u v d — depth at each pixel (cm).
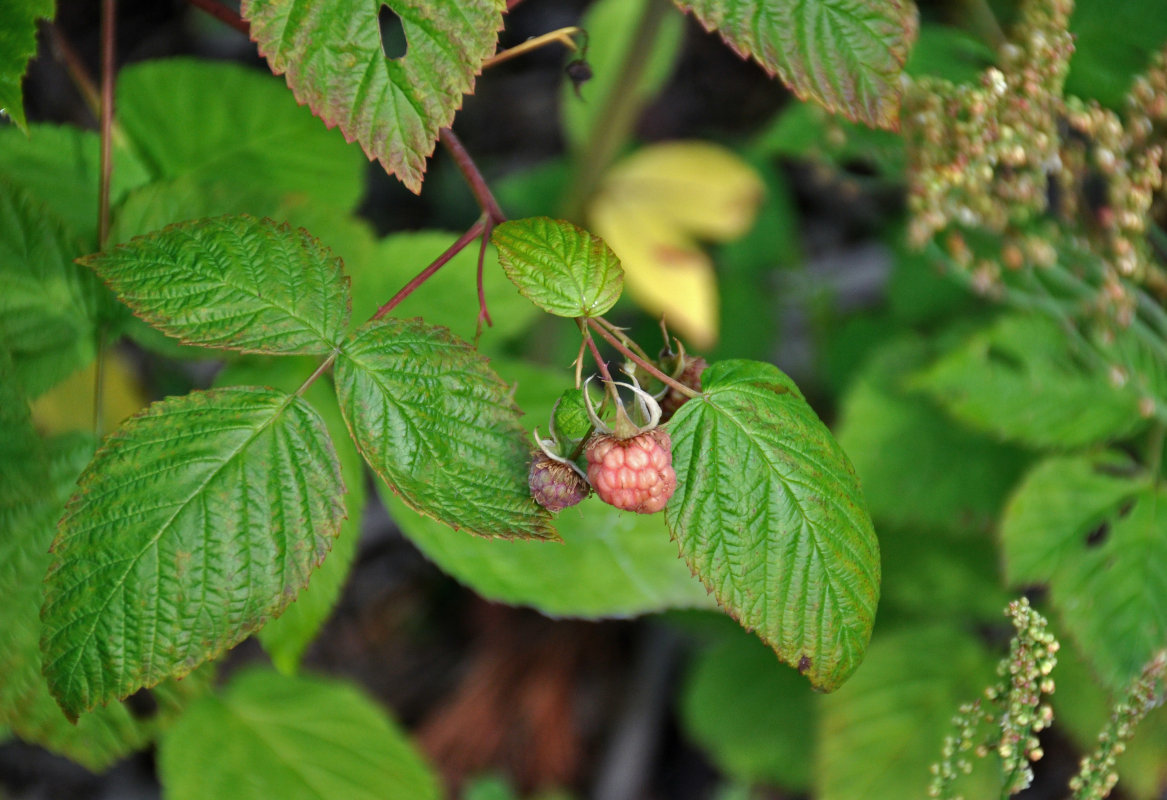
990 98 71
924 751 77
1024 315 76
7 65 65
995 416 75
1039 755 68
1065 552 73
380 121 64
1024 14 72
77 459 68
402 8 64
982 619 79
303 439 64
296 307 64
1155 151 72
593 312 64
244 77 72
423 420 64
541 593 70
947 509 78
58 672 63
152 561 64
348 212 72
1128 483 74
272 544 64
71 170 70
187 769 71
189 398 64
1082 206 76
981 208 73
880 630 81
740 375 65
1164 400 75
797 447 64
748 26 66
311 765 71
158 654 63
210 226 65
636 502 63
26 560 67
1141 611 72
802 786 92
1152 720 78
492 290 72
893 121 66
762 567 64
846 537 64
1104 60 73
